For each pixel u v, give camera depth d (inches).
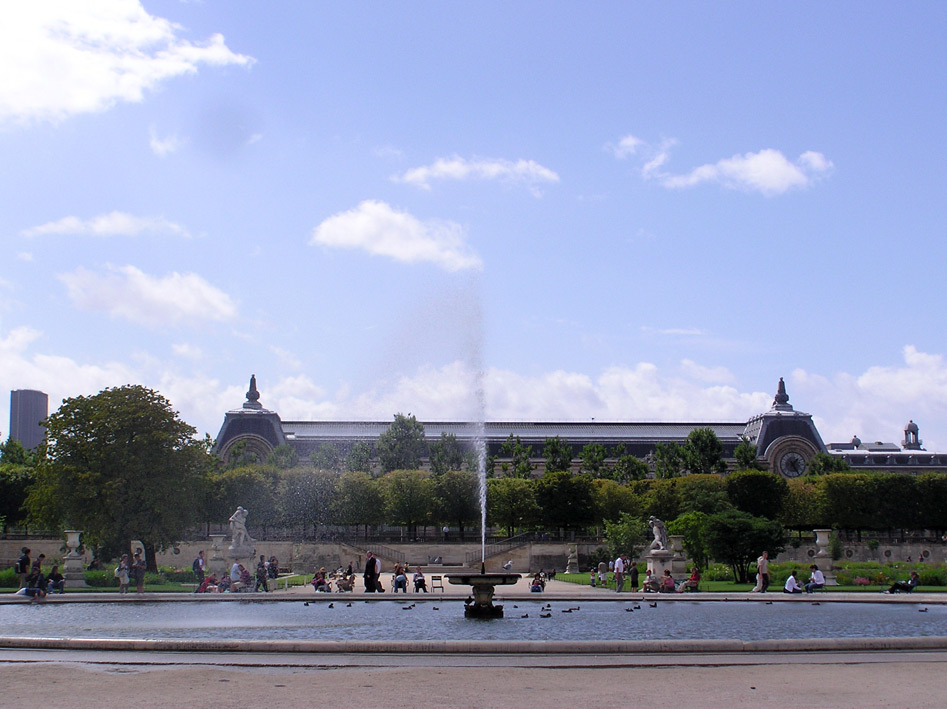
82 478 3110.2
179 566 4200.3
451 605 1765.5
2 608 1688.0
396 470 5639.8
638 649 994.1
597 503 5438.0
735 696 778.8
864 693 792.9
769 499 5378.9
